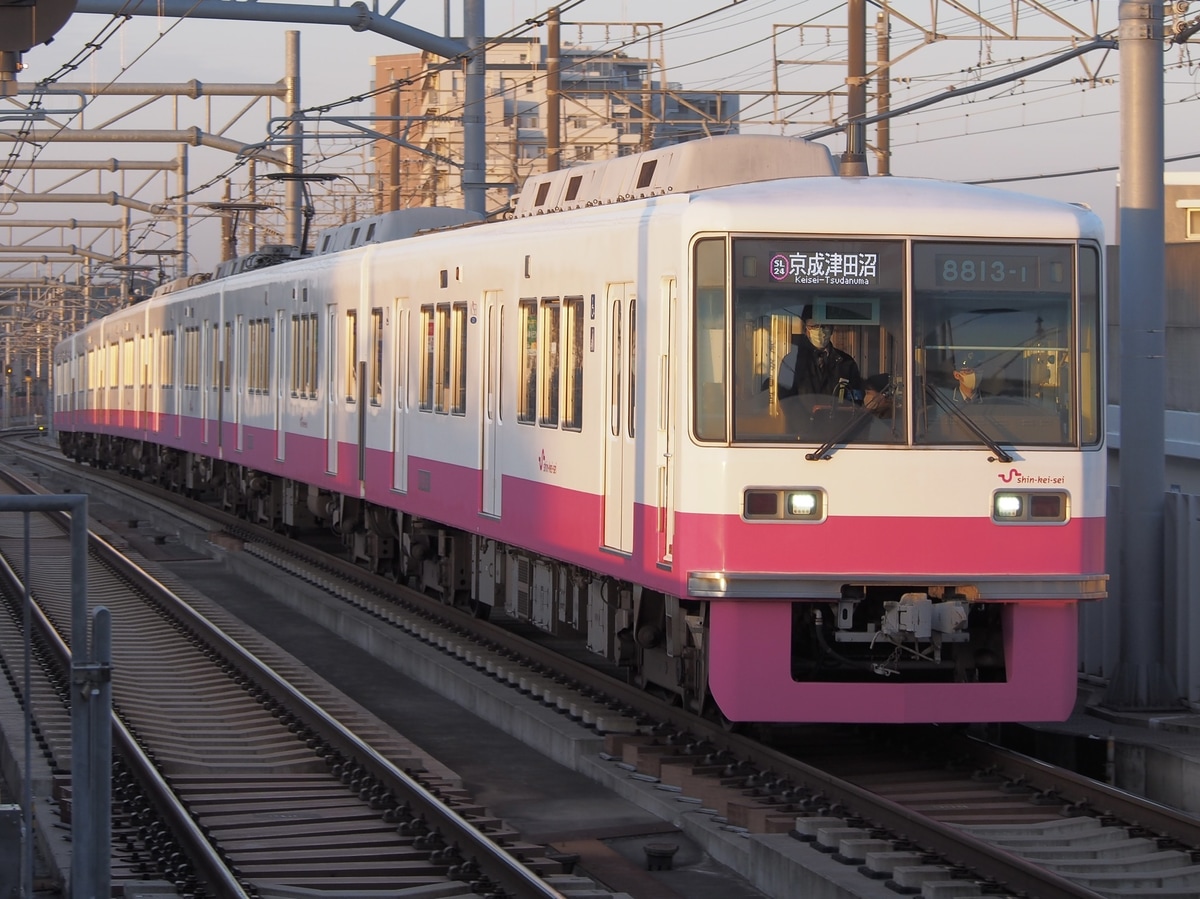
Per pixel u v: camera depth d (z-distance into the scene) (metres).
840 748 22.12
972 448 20.25
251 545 48.72
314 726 23.61
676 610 22.00
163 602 37.19
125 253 100.69
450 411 30.78
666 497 20.84
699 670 21.64
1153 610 22.98
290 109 61.81
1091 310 20.67
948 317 20.33
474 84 43.06
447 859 16.50
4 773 21.72
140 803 18.92
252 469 52.66
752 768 19.75
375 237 40.59
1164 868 16.48
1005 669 20.75
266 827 18.02
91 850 12.15
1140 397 23.09
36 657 30.14
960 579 20.17
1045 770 19.30
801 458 19.94
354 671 30.25
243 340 51.72
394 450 34.72
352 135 53.66
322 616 36.00
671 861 17.09
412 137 102.56
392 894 15.23
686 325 20.05
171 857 16.61
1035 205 20.75
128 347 79.88
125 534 57.00
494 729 24.83
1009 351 20.45
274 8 40.69
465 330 29.95
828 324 20.14
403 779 19.05
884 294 20.23
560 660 27.14
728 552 19.81
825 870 15.58
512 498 27.30
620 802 19.92
